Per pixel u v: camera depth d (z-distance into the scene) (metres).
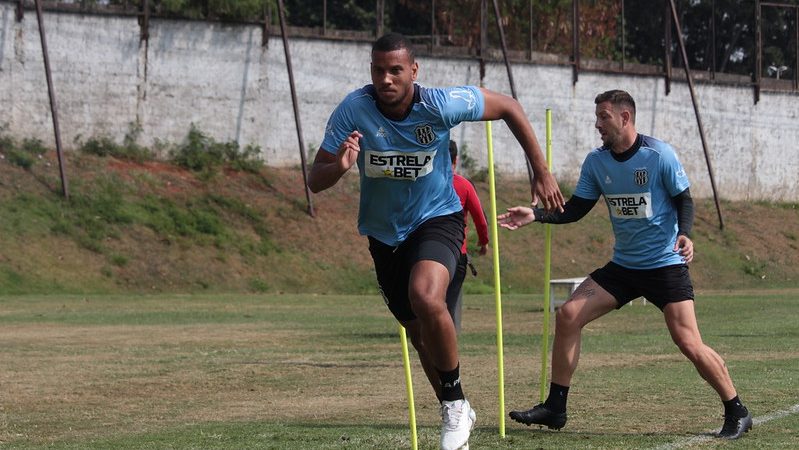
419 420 16.64
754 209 95.88
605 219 86.12
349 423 16.33
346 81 81.56
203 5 77.12
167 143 76.00
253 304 52.78
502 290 73.06
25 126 71.44
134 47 75.06
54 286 60.62
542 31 102.00
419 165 12.03
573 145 89.50
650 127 92.75
